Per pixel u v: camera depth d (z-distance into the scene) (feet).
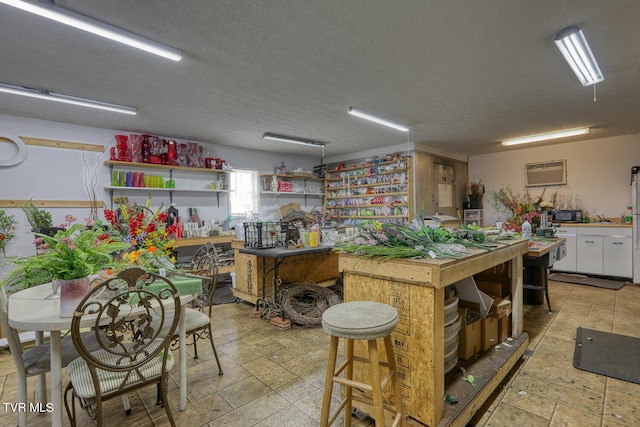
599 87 10.81
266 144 19.62
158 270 6.60
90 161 14.92
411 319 5.28
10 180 13.03
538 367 7.95
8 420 6.20
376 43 7.89
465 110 13.23
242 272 13.50
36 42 7.50
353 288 6.15
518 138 18.49
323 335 10.14
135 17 6.64
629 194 17.62
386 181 20.95
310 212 23.03
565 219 18.94
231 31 7.27
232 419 6.09
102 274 6.37
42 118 13.55
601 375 7.50
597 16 6.86
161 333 6.67
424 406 5.12
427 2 6.34
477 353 7.51
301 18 6.82
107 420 6.12
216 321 11.52
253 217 18.06
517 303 8.61
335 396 6.78
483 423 5.93
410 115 13.89
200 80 9.91
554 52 8.41
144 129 15.71
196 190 17.71
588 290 15.20
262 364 8.24
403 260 5.36
